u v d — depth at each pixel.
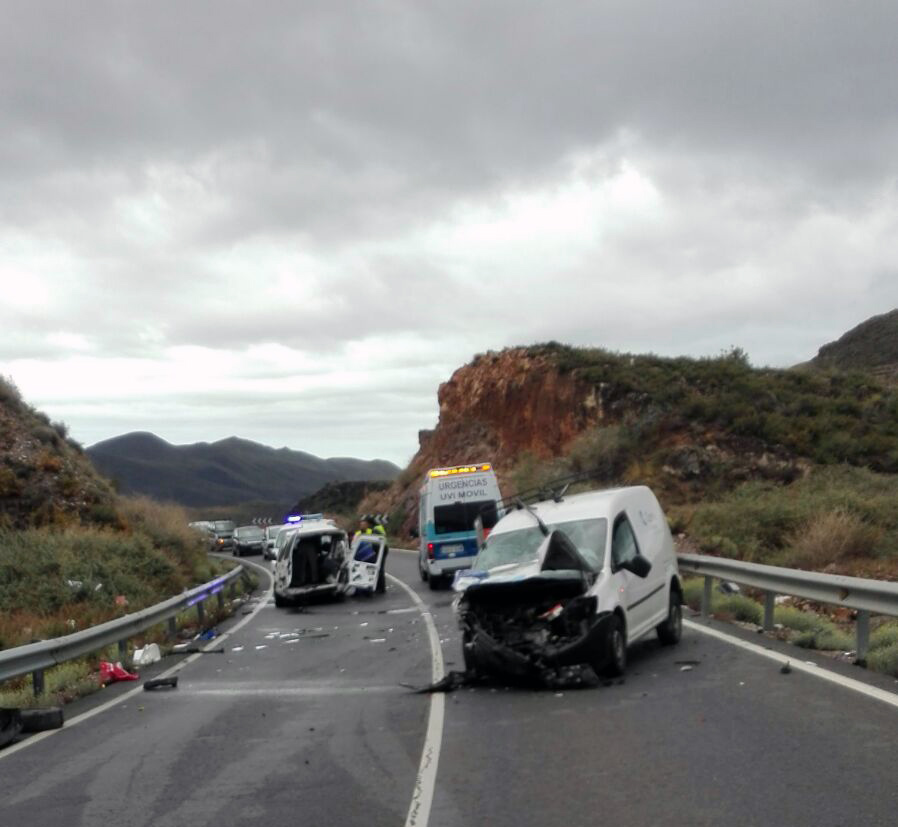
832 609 17.08
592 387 41.41
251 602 27.20
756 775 7.05
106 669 14.20
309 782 7.82
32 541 26.19
